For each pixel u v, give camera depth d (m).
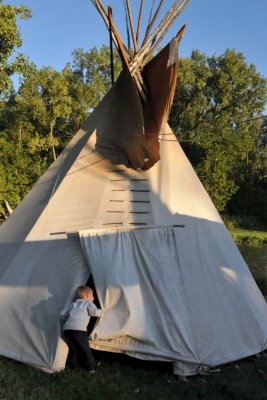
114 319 5.54
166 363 5.82
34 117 36.72
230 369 5.72
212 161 33.69
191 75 44.12
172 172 6.90
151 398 4.83
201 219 6.70
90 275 6.24
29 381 5.09
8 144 33.69
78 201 6.49
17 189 31.91
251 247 25.78
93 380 5.18
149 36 6.73
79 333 5.38
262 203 42.31
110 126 6.67
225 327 5.95
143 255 5.86
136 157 6.41
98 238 5.90
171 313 5.62
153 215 6.36
